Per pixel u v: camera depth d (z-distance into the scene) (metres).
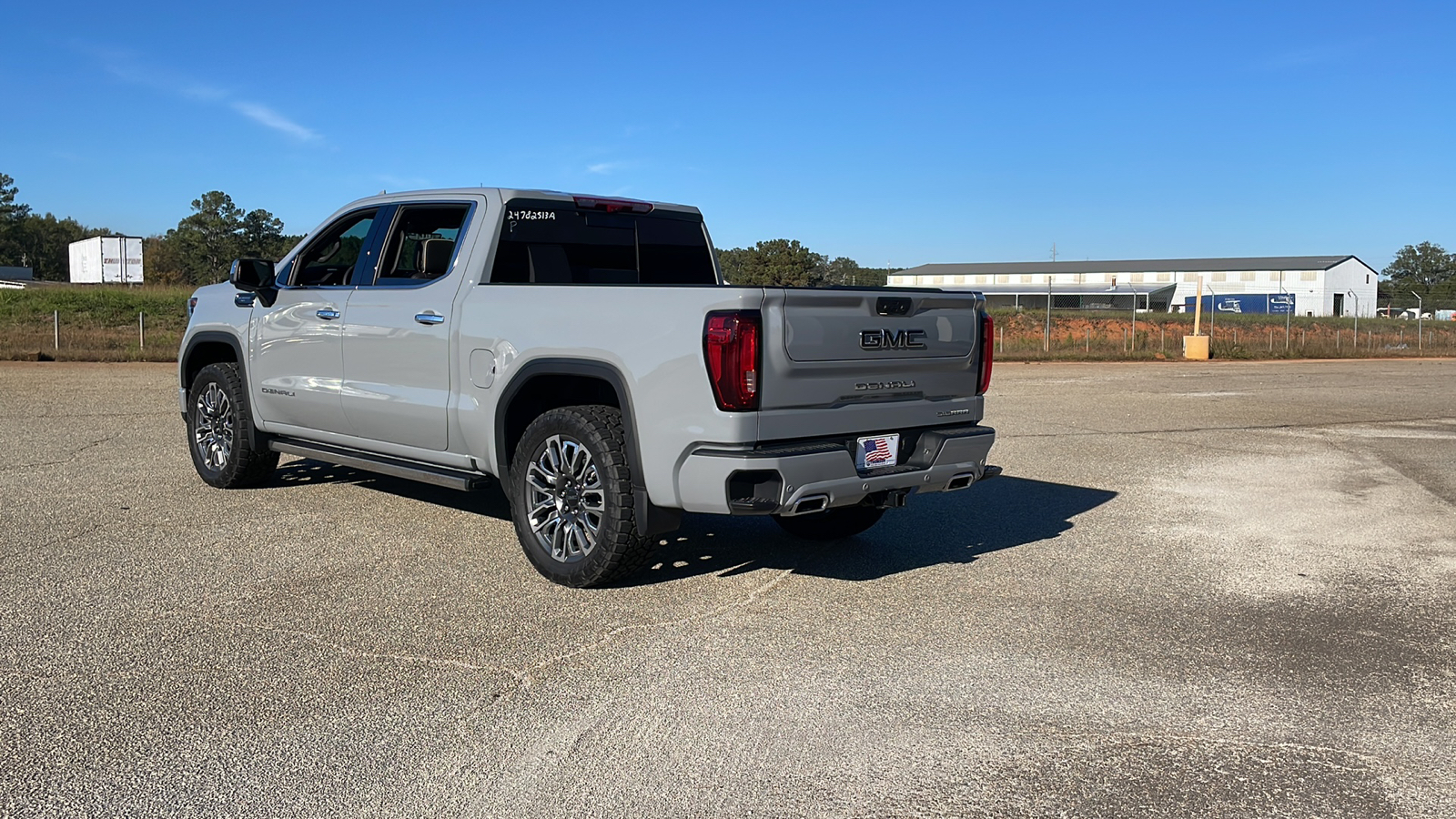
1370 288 101.00
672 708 3.56
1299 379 22.42
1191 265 103.44
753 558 5.67
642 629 4.40
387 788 2.96
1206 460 9.61
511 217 5.70
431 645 4.15
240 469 7.00
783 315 4.44
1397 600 5.04
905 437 5.07
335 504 6.76
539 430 4.99
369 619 4.46
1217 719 3.55
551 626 4.41
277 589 4.87
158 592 4.77
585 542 4.93
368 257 6.21
